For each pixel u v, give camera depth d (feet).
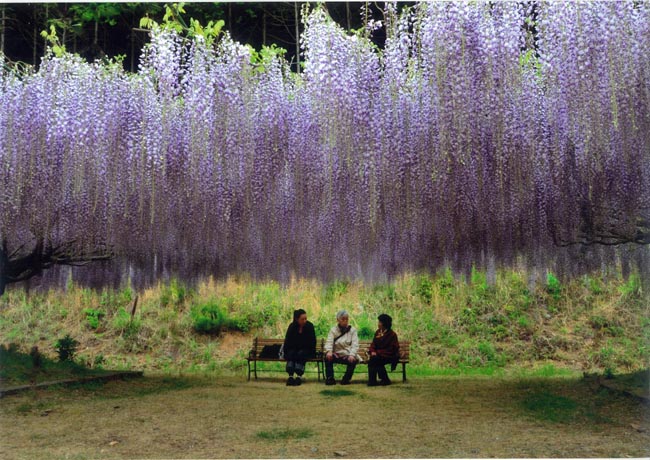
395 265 28.68
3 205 24.73
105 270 35.63
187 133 24.52
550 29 19.03
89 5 26.13
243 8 28.43
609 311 38.55
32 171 24.47
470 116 20.04
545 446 12.75
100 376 24.34
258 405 18.63
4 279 28.55
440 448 12.69
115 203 25.89
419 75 22.04
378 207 24.79
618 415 15.92
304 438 13.76
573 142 21.16
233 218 26.30
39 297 41.91
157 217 26.48
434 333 38.32
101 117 24.48
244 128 23.91
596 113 18.67
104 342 38.60
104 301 41.83
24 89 24.36
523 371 32.50
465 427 14.85
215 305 40.78
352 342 25.38
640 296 38.40
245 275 31.48
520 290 40.78
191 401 19.48
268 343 28.78
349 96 21.75
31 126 24.29
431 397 20.38
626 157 19.83
